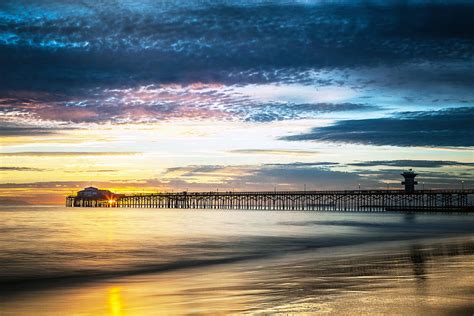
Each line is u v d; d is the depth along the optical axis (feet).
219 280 74.18
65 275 85.46
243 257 110.93
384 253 108.17
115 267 95.40
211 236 176.35
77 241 153.38
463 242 135.23
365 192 455.63
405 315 46.44
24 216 386.73
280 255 113.29
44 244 142.82
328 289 61.67
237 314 49.26
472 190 410.72
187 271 88.43
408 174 463.83
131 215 422.00
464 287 60.54
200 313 50.75
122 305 57.00
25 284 75.82
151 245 140.36
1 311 54.60
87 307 56.29
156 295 62.85
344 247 131.85
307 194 493.36
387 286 62.34
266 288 64.18
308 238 167.43
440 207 453.17
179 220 322.75
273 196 525.34
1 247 133.69
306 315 47.55
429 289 59.41
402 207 496.23
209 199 603.26
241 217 390.01
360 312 48.08
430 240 148.15
